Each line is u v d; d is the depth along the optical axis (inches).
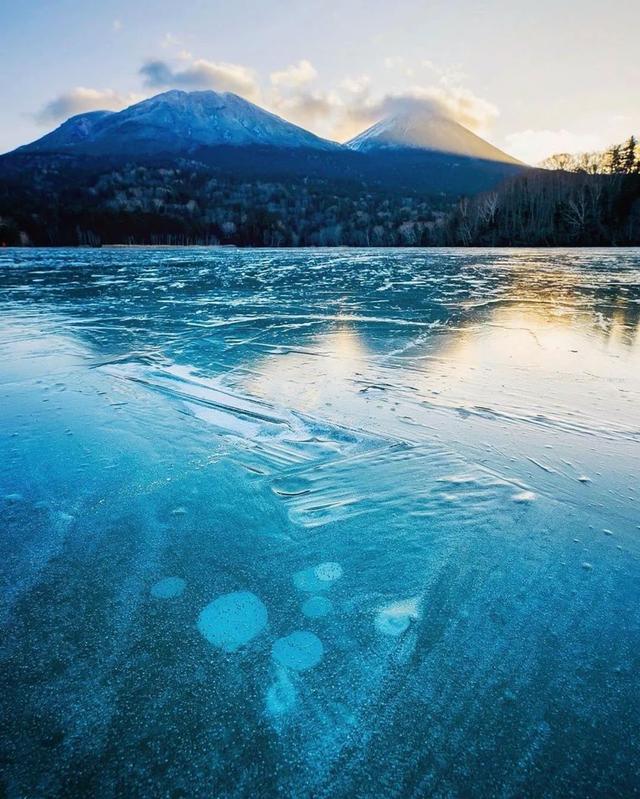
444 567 73.4
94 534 83.0
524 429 125.0
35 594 68.7
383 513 87.9
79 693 53.2
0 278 637.9
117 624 63.0
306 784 44.3
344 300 390.9
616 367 182.7
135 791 43.8
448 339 237.5
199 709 51.3
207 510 89.8
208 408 144.6
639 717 50.5
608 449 113.0
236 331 266.5
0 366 196.7
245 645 59.4
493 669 55.9
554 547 77.9
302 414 137.6
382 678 54.7
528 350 212.2
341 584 70.2
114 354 215.6
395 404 144.7
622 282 504.1
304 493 95.5
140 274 695.1
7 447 118.2
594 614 64.1
